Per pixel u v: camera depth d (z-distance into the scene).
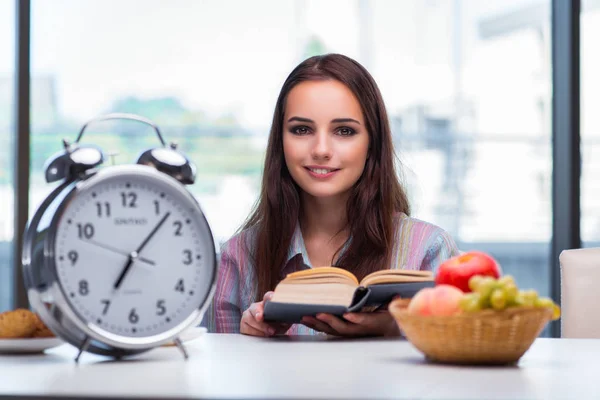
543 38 5.36
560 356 1.53
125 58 5.56
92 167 1.42
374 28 5.53
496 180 5.35
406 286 1.69
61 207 1.37
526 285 5.27
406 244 2.35
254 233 2.41
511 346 1.37
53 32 5.50
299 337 1.83
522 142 5.35
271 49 5.56
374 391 1.09
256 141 5.54
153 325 1.41
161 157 1.46
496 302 1.36
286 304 1.69
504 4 5.45
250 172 5.51
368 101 2.23
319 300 1.71
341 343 1.69
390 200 2.30
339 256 2.33
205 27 5.57
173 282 1.43
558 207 3.94
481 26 5.46
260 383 1.16
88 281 1.38
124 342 1.38
